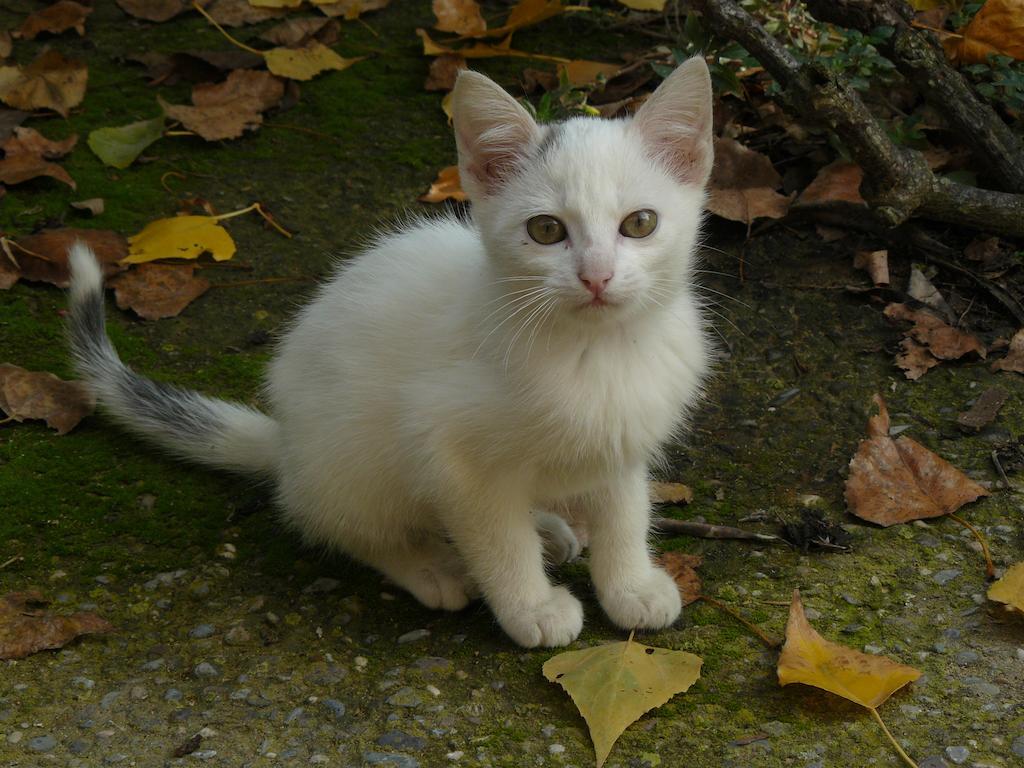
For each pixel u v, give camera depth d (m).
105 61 1.27
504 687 0.87
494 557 0.89
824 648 0.86
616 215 0.86
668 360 0.89
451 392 0.88
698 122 0.88
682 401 0.90
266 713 0.86
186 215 1.13
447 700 0.87
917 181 1.05
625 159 0.86
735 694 0.86
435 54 1.26
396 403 0.90
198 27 1.31
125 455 1.01
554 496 0.91
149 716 0.86
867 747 0.84
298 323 0.95
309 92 1.25
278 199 1.16
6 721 0.86
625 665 0.86
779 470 0.99
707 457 1.00
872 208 1.06
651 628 0.90
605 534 0.91
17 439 1.01
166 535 0.96
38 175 1.15
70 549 0.95
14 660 0.88
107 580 0.93
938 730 0.84
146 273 1.10
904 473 0.96
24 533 0.95
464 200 1.15
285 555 0.95
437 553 0.94
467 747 0.84
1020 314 1.05
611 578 0.91
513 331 0.87
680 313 0.90
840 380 1.03
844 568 0.92
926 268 1.08
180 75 1.26
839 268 1.09
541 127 0.89
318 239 1.13
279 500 0.96
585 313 0.86
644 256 0.86
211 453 0.99
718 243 1.12
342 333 0.92
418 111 1.23
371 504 0.92
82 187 1.16
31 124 1.21
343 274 0.95
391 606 0.92
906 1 1.13
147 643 0.90
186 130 1.21
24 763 0.84
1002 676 0.86
